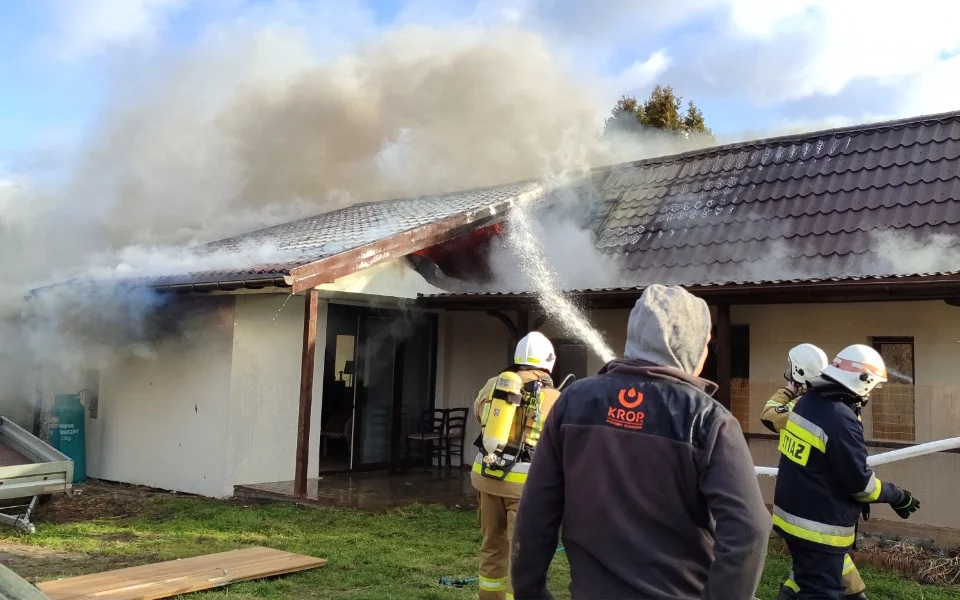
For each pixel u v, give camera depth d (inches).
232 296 360.2
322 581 212.8
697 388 86.4
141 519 300.5
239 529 280.1
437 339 452.1
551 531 88.6
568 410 89.3
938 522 277.1
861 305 319.9
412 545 258.2
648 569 80.4
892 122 427.8
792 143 460.4
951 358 295.9
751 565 76.0
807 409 144.4
